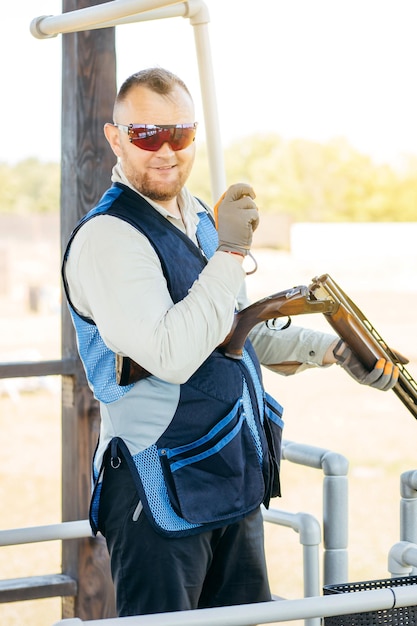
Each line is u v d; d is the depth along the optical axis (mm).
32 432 16266
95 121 4215
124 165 2627
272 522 3125
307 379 21750
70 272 2604
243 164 30438
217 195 3342
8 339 22828
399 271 26344
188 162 2627
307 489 14414
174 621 1949
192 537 2572
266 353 3039
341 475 2994
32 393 19375
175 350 2416
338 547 3008
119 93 2637
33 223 29484
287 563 10367
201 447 2584
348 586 2432
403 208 29938
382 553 10938
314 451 3057
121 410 2596
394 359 2707
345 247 26703
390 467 15422
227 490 2602
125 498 2586
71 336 4277
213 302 2455
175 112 2576
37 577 4324
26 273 28844
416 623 2234
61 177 4309
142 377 2541
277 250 27047
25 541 2773
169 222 2648
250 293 26297
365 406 19078
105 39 4219
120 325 2467
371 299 24703
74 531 2805
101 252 2510
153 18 3178
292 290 2635
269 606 2023
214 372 2625
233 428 2631
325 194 30188
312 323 21016
